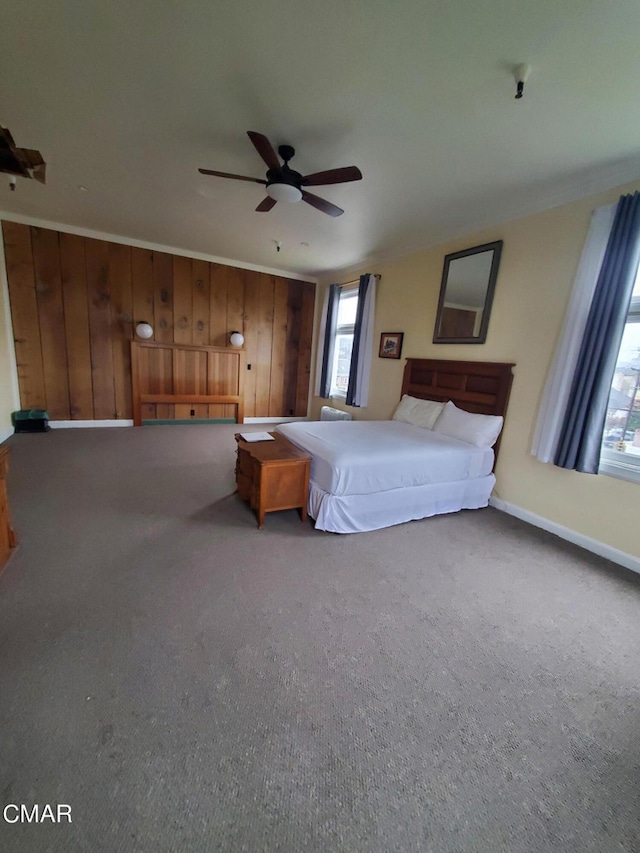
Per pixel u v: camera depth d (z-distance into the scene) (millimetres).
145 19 1531
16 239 4367
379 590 2041
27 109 2160
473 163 2465
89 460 3805
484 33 1490
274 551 2355
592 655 1684
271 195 2518
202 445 4566
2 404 4316
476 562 2408
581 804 1092
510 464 3221
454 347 3775
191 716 1264
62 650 1489
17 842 917
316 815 1019
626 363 2502
